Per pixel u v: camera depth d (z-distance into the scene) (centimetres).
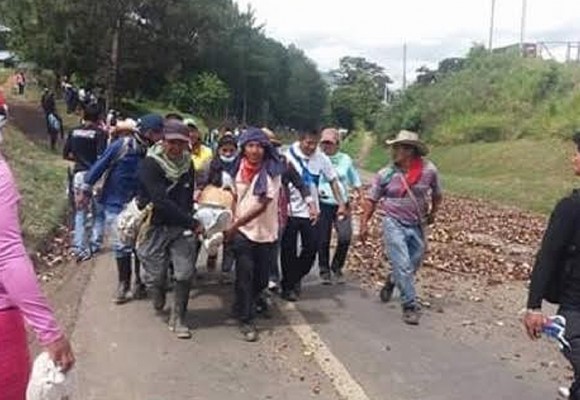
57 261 1119
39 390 310
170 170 766
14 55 6012
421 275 1163
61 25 5281
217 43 7600
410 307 871
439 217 2084
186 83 7500
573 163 494
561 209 466
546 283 469
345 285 1062
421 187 882
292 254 944
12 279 297
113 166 964
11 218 297
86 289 961
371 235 1505
